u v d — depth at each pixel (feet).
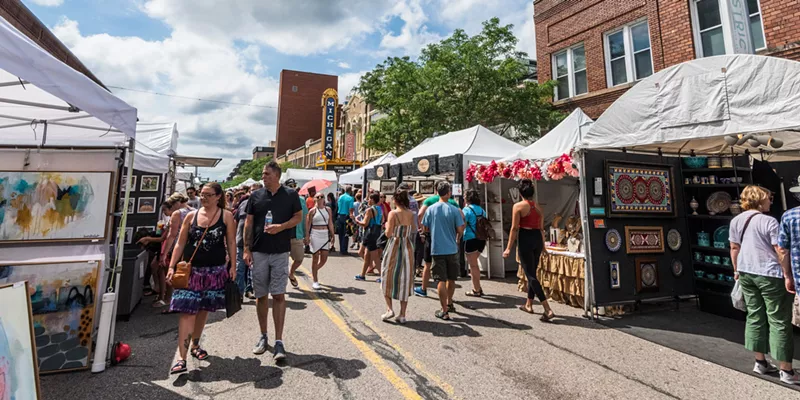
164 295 18.49
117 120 10.96
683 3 30.71
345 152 111.55
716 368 11.81
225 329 14.93
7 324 7.23
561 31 41.86
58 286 11.35
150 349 12.97
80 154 12.47
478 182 27.04
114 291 12.10
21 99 12.81
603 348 13.41
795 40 24.77
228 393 9.93
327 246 21.91
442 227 16.78
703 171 19.25
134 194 27.17
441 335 14.51
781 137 17.13
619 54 36.55
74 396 9.70
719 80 13.58
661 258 18.53
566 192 27.58
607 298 17.11
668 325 16.06
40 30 23.25
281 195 12.46
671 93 14.92
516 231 17.17
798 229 10.08
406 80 49.16
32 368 7.58
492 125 44.14
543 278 20.85
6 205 11.46
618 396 10.02
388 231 16.21
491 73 40.50
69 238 11.90
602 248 17.44
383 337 14.21
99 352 11.14
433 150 32.24
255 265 12.17
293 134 223.71
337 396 9.84
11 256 11.25
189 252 11.41
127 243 25.00
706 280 18.25
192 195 28.17
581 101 39.32
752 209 12.01
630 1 34.76
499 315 17.22
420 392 10.14
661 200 18.84
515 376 11.14
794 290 10.42
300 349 12.96
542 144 26.23
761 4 26.78
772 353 10.80
